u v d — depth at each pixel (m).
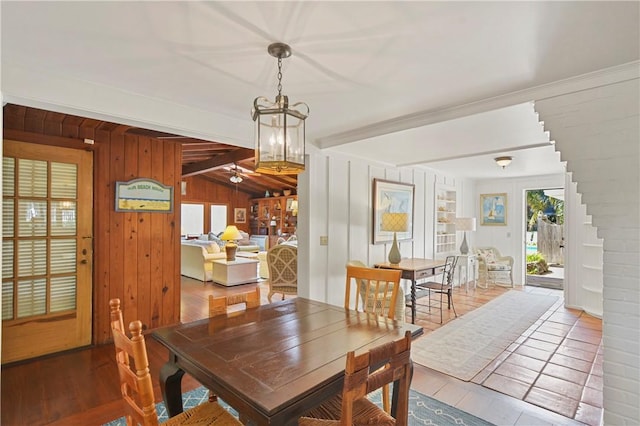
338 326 1.90
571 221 4.94
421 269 4.22
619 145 2.03
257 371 1.34
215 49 1.86
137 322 1.22
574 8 1.48
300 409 1.19
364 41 1.78
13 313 2.96
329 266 4.14
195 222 11.01
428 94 2.52
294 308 2.30
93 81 2.28
